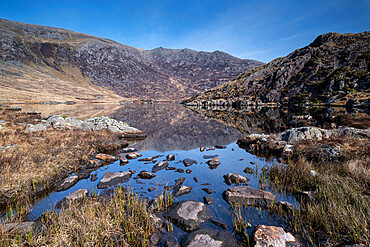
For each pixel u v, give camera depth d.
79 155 13.11
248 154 15.57
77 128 21.91
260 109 75.81
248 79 121.81
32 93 102.56
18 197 7.77
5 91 91.31
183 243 5.24
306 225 5.77
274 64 132.25
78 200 7.48
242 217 6.45
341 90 72.06
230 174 10.10
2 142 13.88
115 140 18.81
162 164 12.16
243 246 5.01
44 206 7.36
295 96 85.06
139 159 13.77
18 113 36.72
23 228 5.59
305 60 105.38
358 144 12.30
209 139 22.44
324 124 30.09
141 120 41.16
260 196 7.53
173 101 160.62
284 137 17.03
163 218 6.50
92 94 143.38
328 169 9.85
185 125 34.34
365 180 7.71
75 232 5.36
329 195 6.91
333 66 90.06
